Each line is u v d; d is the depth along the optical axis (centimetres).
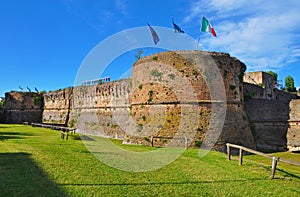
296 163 1025
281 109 2497
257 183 1023
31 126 3938
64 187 827
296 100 2428
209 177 1064
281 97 4144
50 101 4728
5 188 783
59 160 1185
